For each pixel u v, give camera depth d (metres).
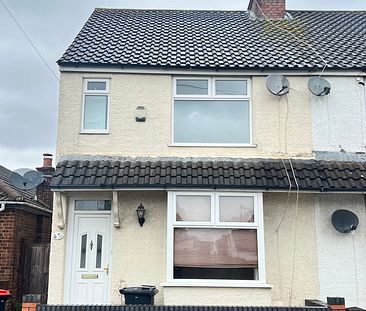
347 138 11.41
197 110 11.58
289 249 10.57
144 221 10.53
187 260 10.10
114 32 13.80
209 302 9.70
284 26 14.87
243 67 11.46
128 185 9.94
